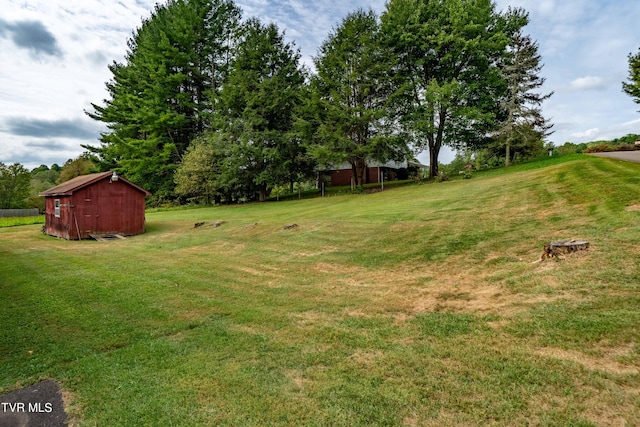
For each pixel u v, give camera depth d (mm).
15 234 18234
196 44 32188
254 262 8922
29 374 3643
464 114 24328
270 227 13578
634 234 5699
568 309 4016
